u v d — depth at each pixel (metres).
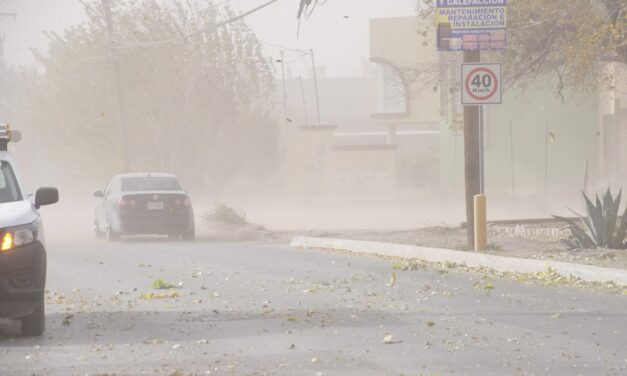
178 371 15.39
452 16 34.12
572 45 41.78
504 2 34.09
